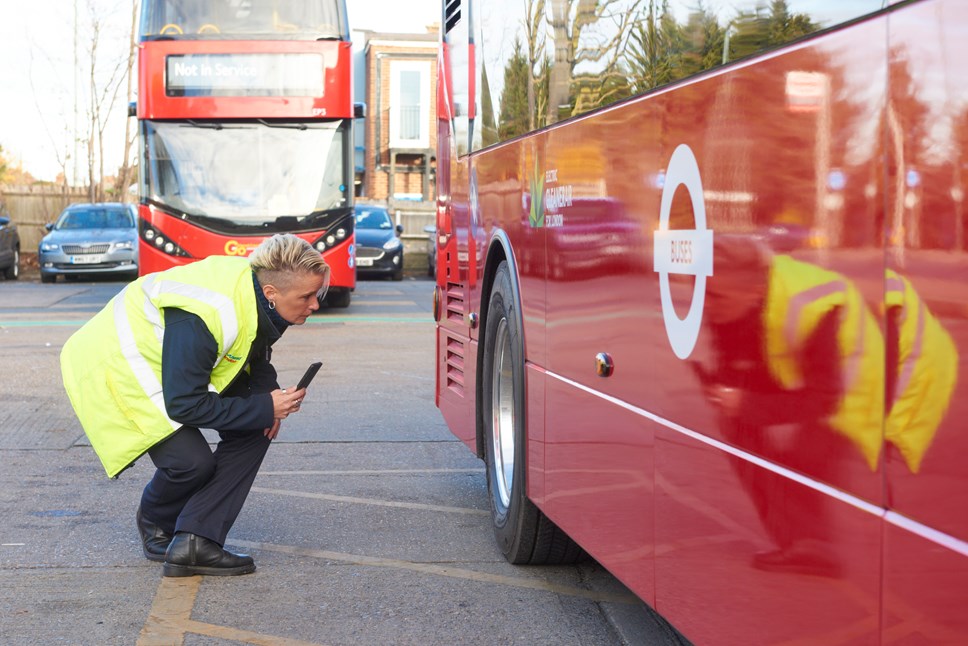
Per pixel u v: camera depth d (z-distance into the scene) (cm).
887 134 210
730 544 278
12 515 605
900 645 207
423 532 580
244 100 1598
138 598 470
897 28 207
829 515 231
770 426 257
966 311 189
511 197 516
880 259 212
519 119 502
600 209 383
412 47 4447
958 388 191
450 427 679
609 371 372
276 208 1623
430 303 2020
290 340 1440
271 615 451
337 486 683
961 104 189
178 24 1595
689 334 304
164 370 462
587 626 440
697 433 299
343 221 1648
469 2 628
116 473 475
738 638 275
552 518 443
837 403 228
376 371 1173
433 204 3350
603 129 380
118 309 477
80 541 555
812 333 238
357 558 532
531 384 477
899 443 207
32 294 2169
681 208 310
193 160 1611
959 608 191
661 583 326
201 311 459
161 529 521
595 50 390
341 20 1625
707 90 293
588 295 396
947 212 193
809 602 240
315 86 1609
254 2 1603
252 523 596
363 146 4631
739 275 273
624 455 357
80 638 423
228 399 472
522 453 494
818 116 235
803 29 242
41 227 3444
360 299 2120
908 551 204
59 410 941
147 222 1605
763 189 261
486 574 508
